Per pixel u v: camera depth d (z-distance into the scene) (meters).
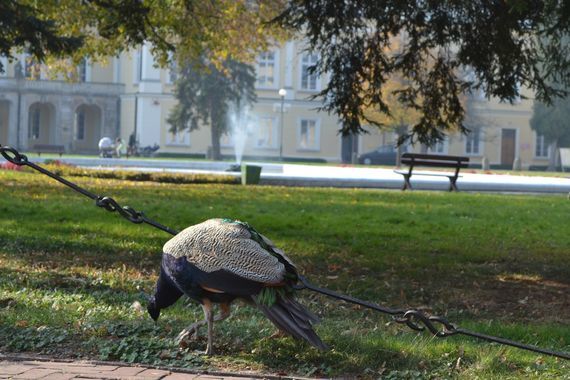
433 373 7.42
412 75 16.28
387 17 15.34
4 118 97.31
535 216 25.55
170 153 95.31
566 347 9.02
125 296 10.57
